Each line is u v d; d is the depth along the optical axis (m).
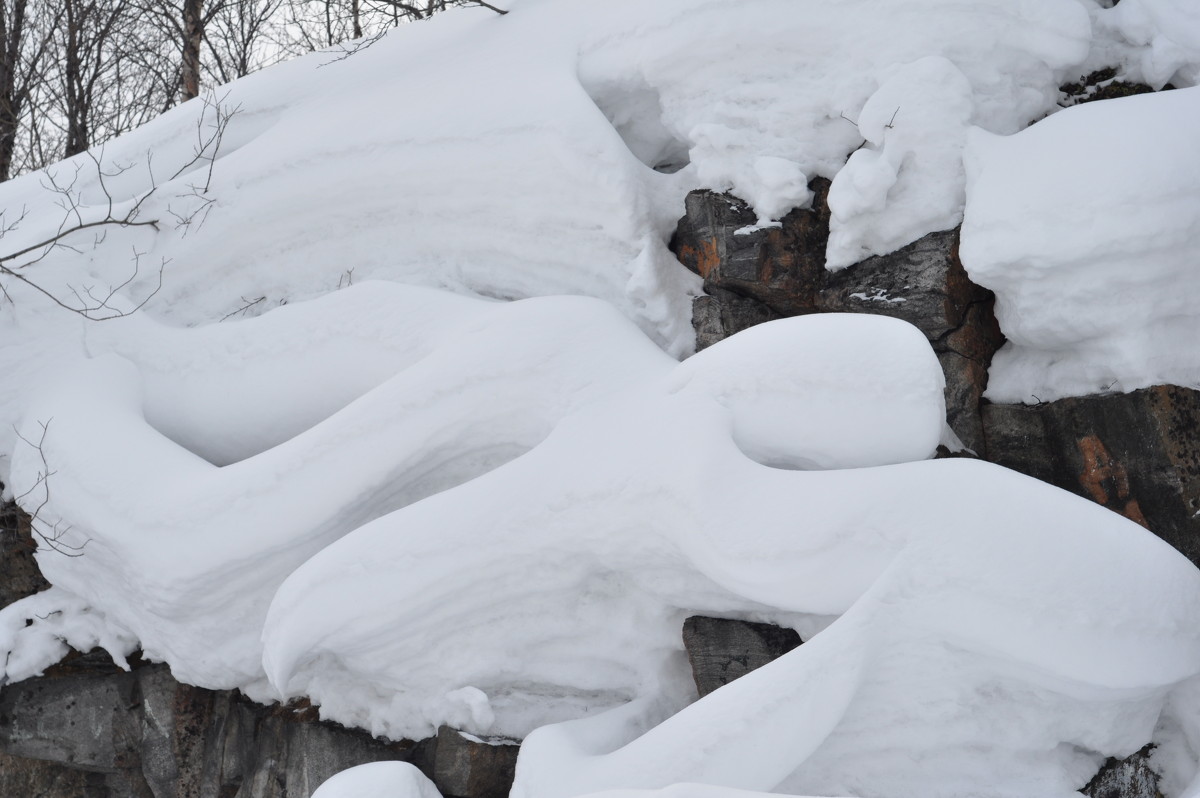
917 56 4.72
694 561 3.91
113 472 5.11
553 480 4.24
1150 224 3.88
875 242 4.75
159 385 5.66
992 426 4.52
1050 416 4.34
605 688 4.41
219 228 6.06
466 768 4.25
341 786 3.89
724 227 5.00
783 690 3.37
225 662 4.87
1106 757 3.62
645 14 5.46
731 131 5.10
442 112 5.75
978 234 4.28
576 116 5.32
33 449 5.39
